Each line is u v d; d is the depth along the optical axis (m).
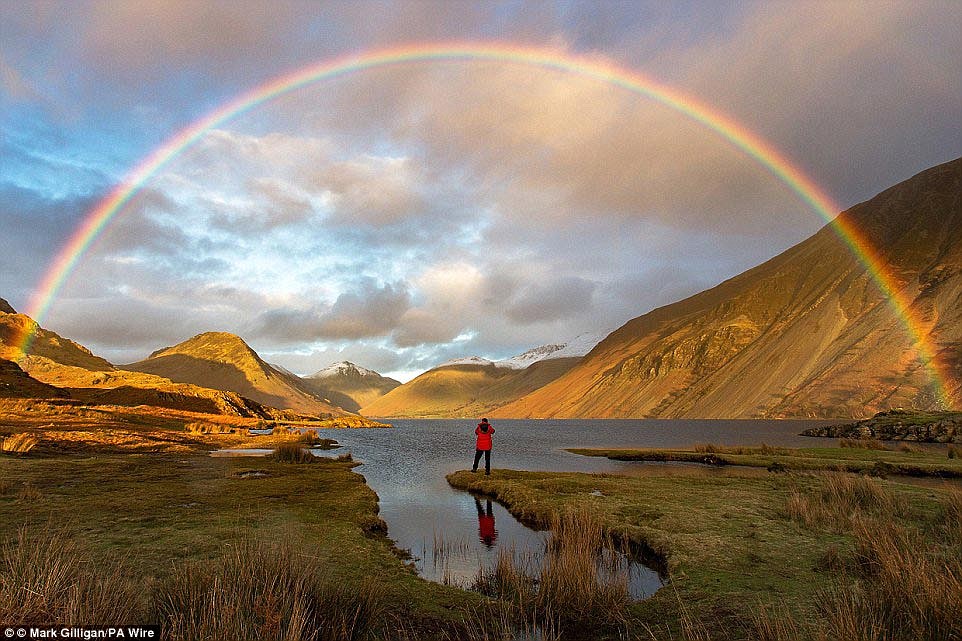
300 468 28.88
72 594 6.76
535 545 14.16
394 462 40.22
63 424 46.50
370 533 14.72
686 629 7.61
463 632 8.09
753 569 10.74
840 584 9.54
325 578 9.51
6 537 11.30
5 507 14.96
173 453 35.53
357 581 9.78
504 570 10.53
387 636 7.75
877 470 29.08
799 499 16.81
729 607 8.71
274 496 18.98
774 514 16.08
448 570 11.73
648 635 7.90
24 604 6.54
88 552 10.61
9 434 34.84
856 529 12.99
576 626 8.43
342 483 22.83
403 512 18.97
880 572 9.09
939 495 18.36
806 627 7.59
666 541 12.98
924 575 7.94
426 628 8.15
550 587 9.44
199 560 10.17
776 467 31.03
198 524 13.66
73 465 25.06
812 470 29.53
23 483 19.27
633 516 16.05
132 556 10.45
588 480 24.52
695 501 18.44
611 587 9.59
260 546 9.41
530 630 8.23
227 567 8.41
